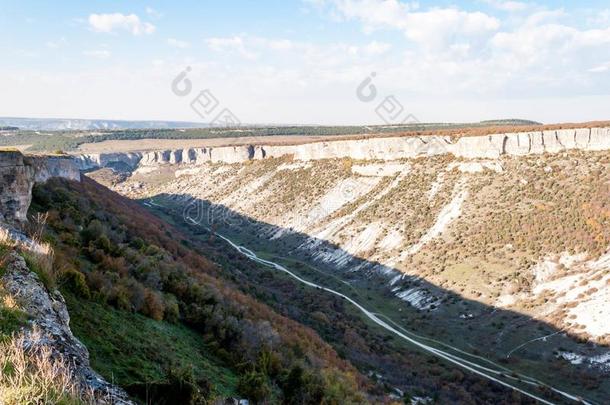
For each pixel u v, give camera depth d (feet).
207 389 45.01
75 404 19.93
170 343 53.83
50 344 26.22
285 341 82.17
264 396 53.36
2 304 27.84
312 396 62.03
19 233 48.83
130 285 58.90
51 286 37.17
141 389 35.70
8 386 19.21
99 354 39.14
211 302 79.00
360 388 89.45
